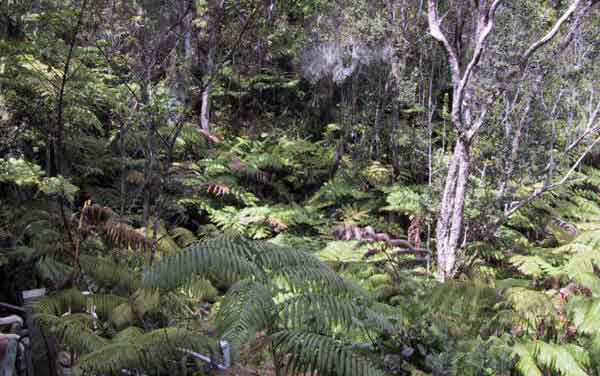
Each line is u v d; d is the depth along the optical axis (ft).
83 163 20.74
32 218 14.39
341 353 7.49
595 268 13.80
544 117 23.31
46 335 9.89
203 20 23.94
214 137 28.78
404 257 20.99
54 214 14.48
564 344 10.00
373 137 31.68
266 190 31.17
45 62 15.40
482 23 18.12
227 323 7.40
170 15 19.76
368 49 31.50
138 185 19.43
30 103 14.92
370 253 18.63
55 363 9.98
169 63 20.56
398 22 28.12
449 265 18.71
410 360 9.54
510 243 23.70
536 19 21.07
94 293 11.83
